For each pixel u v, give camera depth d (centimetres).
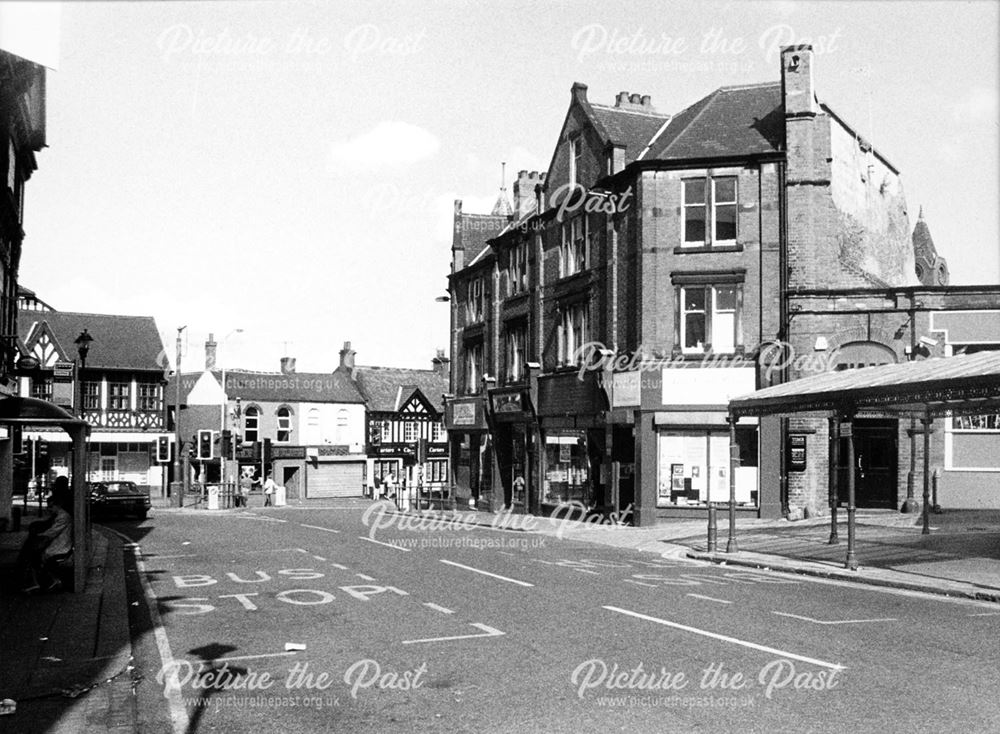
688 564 1869
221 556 1984
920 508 2539
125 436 5359
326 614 1211
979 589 1388
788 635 1046
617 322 2881
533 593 1384
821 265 2619
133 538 2486
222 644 1028
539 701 775
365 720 731
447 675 868
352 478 6544
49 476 4438
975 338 2519
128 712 754
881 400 1598
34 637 1049
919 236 4681
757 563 1781
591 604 1274
